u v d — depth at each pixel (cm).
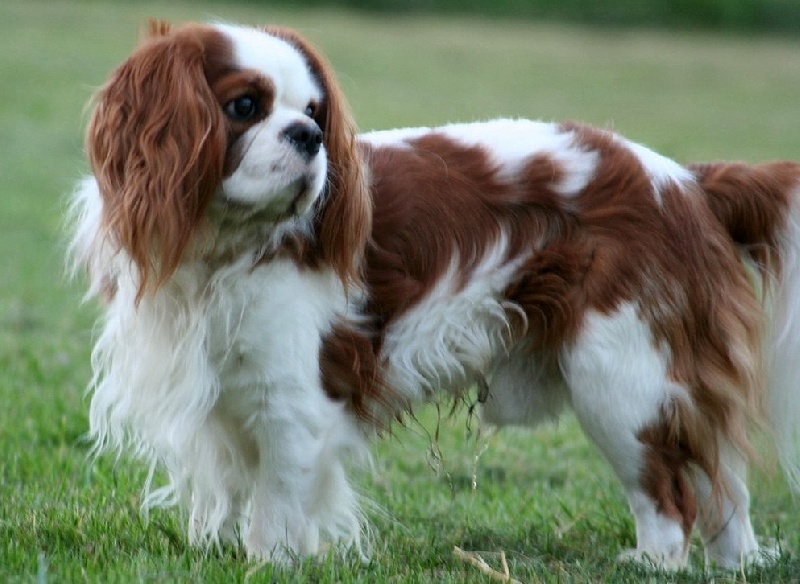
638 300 690
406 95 3256
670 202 705
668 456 704
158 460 759
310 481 661
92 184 684
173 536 700
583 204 698
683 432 704
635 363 691
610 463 711
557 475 968
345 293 659
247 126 612
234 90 608
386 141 717
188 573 610
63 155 2442
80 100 3005
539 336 710
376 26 4641
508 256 700
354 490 772
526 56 4212
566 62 4131
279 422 646
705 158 2527
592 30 4978
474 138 721
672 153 2517
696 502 712
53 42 3678
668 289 694
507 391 729
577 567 695
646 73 4009
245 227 623
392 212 687
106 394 693
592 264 692
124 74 620
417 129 738
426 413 1085
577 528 804
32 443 923
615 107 3306
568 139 723
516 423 743
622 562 693
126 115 614
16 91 3036
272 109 617
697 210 715
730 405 713
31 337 1260
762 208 730
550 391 730
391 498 859
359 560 670
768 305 741
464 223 694
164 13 4344
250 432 664
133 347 665
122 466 860
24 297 1451
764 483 863
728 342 711
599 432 702
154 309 647
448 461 980
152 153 603
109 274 670
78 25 4006
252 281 629
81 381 1101
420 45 4259
